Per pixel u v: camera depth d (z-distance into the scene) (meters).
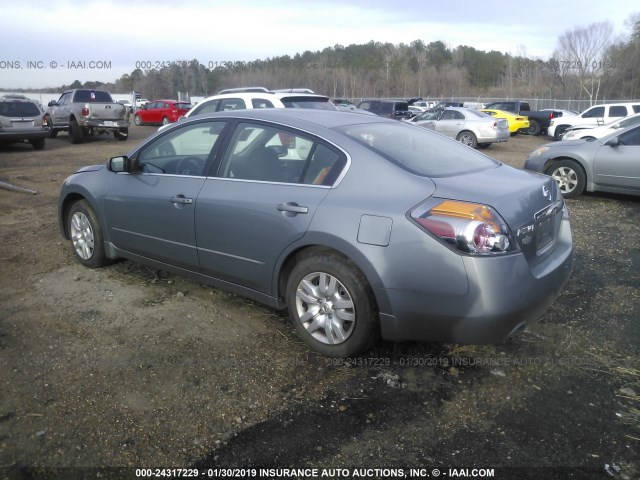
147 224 4.23
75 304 4.14
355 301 3.14
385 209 3.01
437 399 2.96
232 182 3.71
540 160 8.79
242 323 3.85
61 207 5.11
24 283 4.58
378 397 2.98
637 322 3.88
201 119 4.07
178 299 4.25
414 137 3.83
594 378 3.17
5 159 13.70
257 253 3.54
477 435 2.67
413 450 2.57
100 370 3.21
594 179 8.28
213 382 3.10
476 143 18.00
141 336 3.63
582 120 20.81
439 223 2.86
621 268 5.02
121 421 2.75
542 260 3.26
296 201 3.33
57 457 2.49
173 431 2.69
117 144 18.28
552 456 2.52
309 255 3.35
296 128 3.56
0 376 3.13
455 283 2.82
